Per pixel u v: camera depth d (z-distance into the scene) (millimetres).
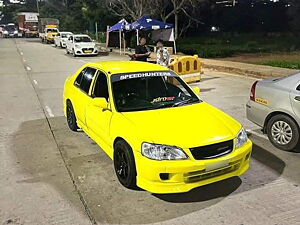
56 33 39781
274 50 25531
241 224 3510
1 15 96188
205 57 22344
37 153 5559
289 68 15109
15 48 32344
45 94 10703
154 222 3564
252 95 6109
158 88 5121
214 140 3930
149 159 3795
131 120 4312
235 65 16375
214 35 38000
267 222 3533
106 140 4801
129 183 4199
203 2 33531
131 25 20453
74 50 23578
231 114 7949
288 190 4227
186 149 3787
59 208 3855
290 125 5410
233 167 4059
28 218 3660
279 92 5539
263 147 5750
